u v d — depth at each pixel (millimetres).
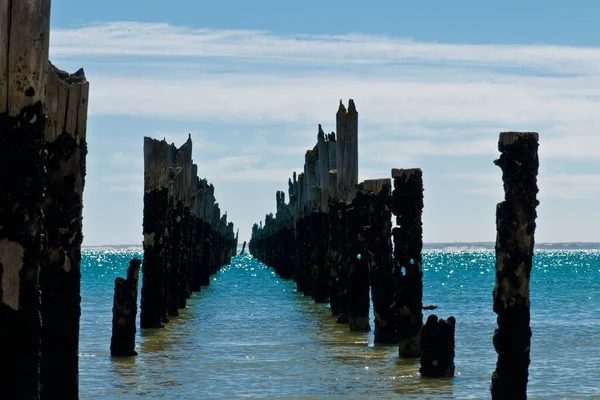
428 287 86000
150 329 37438
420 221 26891
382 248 30891
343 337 34781
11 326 10844
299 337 35344
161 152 36750
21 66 10664
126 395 23031
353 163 38188
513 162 17922
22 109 10703
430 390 23484
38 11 10719
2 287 10797
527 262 18016
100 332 36781
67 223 15383
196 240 69375
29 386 10992
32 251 10891
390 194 30797
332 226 44719
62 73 15703
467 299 64938
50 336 15453
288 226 90875
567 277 114562
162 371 26656
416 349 27938
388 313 31188
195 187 63375
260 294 66125
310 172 62781
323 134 49781
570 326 42469
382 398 22594
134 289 29062
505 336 18125
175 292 45062
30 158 10766
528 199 17938
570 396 23703
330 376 25656
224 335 36344
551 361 30172
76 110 15312
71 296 15562
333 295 45438
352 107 37906
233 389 23906
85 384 24469
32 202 10836
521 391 18156
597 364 29375
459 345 33938
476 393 23109
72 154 15312
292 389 23875
